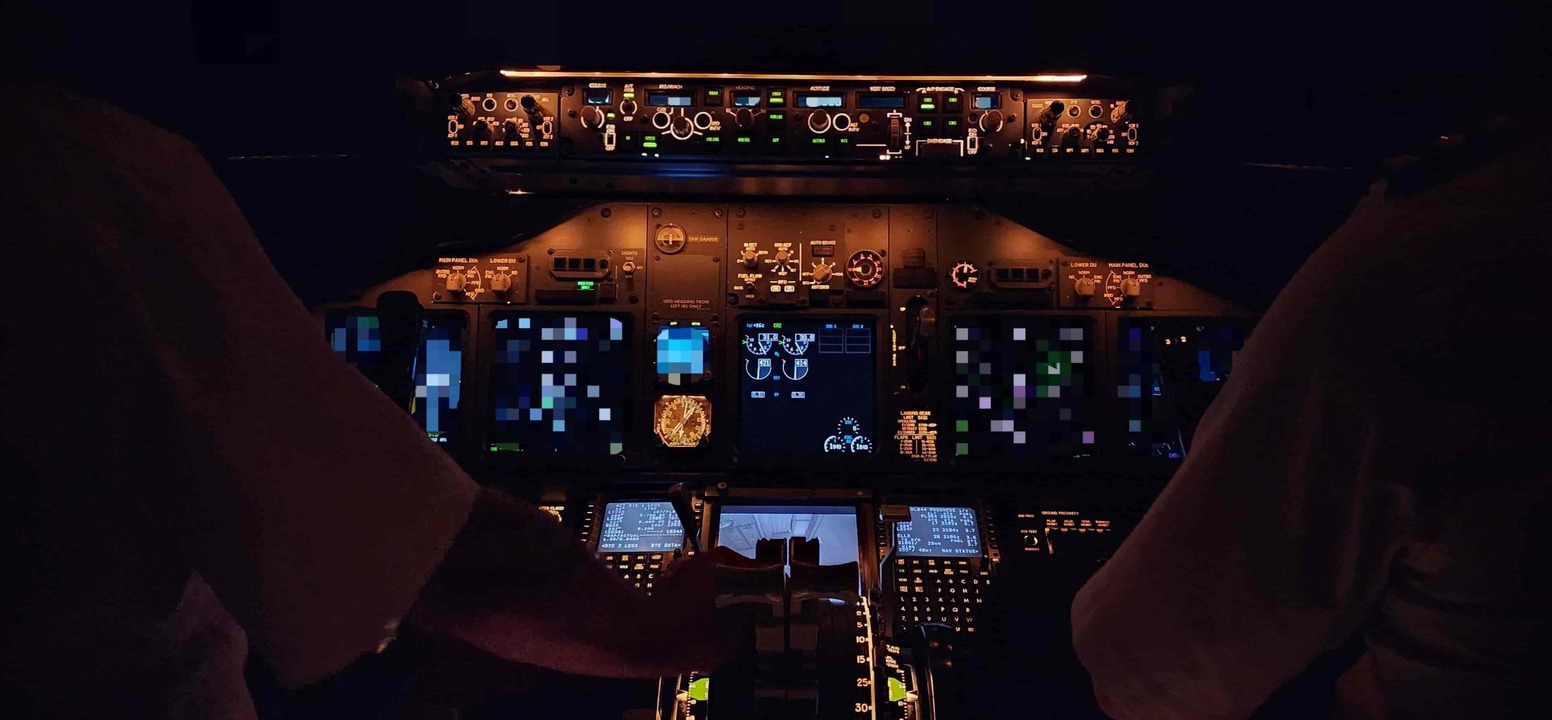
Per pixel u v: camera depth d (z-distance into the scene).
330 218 2.54
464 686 1.59
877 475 2.53
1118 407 2.57
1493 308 0.81
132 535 0.86
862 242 2.63
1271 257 2.55
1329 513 0.86
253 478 0.85
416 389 2.58
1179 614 0.94
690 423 2.54
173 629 0.97
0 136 0.81
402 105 2.26
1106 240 2.61
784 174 2.48
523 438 2.57
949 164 2.41
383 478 0.88
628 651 1.08
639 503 2.46
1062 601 2.09
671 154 2.38
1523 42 0.86
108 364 0.82
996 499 2.47
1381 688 0.99
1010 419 2.58
